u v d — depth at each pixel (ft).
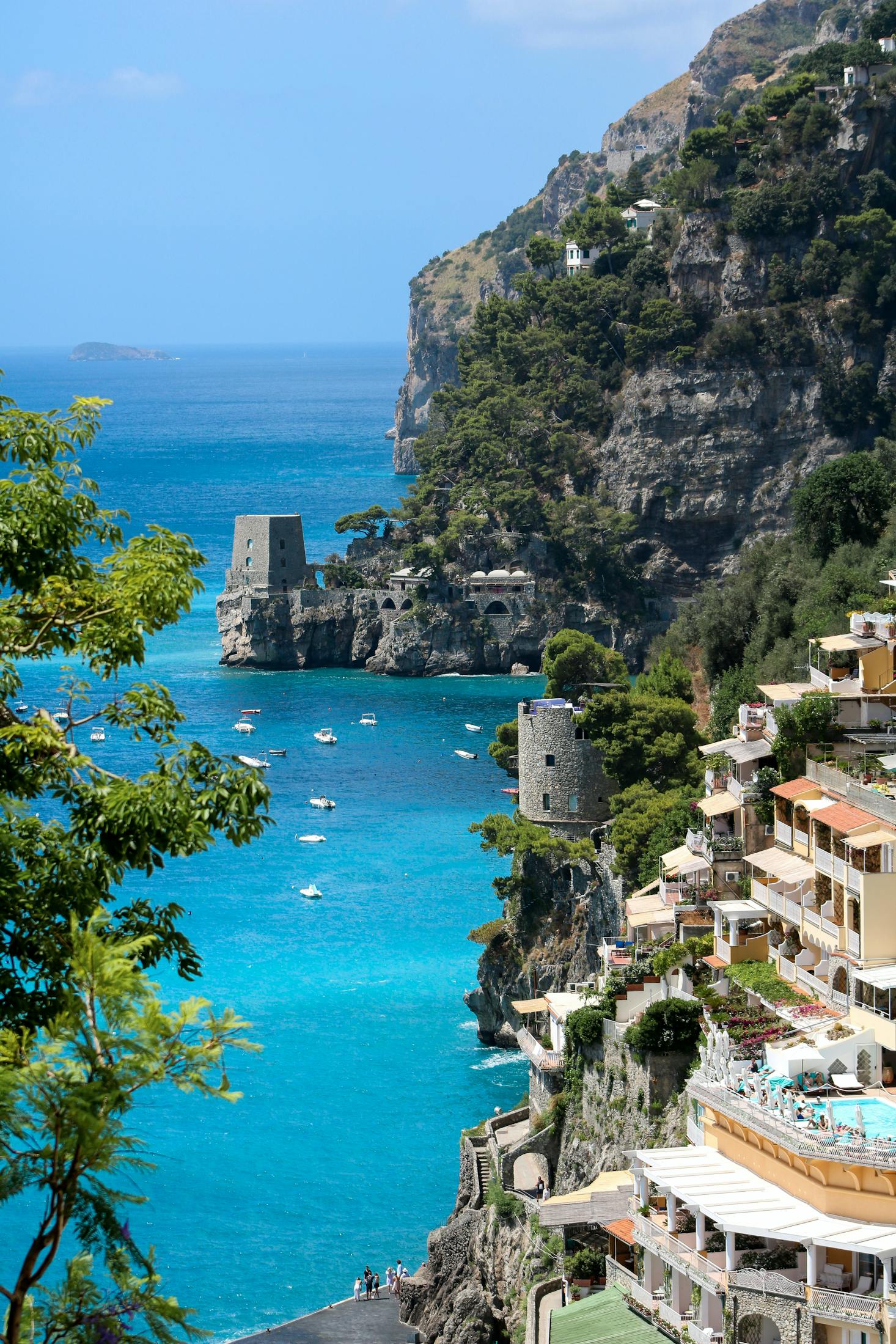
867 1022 357.00
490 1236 517.96
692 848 516.73
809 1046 355.36
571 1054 513.04
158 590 219.41
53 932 189.37
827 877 395.34
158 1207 622.13
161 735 216.95
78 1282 176.55
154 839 203.92
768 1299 314.35
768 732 490.08
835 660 477.77
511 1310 488.44
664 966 465.06
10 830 197.67
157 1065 168.55
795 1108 327.47
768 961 422.41
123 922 207.92
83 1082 165.48
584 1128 497.05
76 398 234.38
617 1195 424.87
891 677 462.19
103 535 229.04
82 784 205.67
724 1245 348.18
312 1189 634.02
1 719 214.48
